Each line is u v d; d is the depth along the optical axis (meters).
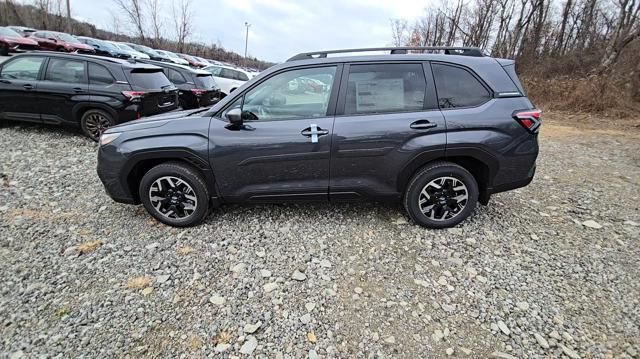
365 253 3.08
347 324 2.30
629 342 2.17
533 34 26.75
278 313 2.38
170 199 3.39
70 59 6.32
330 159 3.22
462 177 3.28
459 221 3.43
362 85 3.23
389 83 3.23
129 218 3.61
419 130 3.14
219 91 10.85
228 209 3.82
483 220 3.67
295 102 3.25
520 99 3.22
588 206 4.10
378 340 2.18
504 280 2.75
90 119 6.30
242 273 2.78
